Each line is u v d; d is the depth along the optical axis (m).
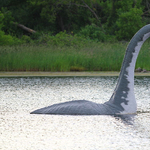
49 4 67.69
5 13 66.56
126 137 12.50
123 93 15.88
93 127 13.71
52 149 11.16
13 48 42.22
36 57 39.47
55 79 30.98
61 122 14.34
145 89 24.14
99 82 28.55
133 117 15.23
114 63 39.25
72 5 68.88
